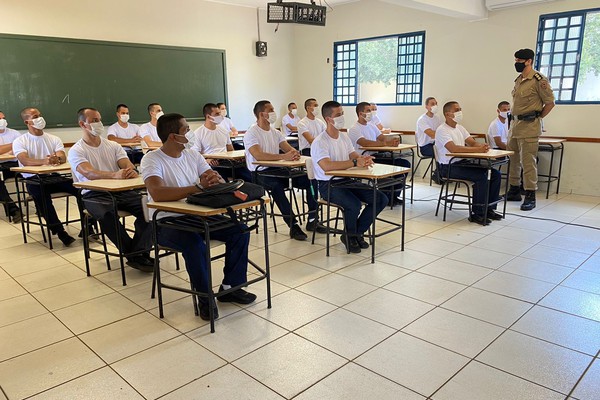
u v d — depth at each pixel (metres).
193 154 2.71
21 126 5.39
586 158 5.38
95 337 2.30
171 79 6.63
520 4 5.48
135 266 3.20
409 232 4.05
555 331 2.27
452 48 6.29
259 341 2.23
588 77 5.28
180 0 6.57
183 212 2.17
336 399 1.78
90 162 3.36
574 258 3.31
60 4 5.50
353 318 2.45
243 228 2.47
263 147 4.06
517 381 1.87
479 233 3.98
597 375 1.90
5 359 2.12
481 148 4.18
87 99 5.86
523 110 4.75
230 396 1.81
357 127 4.73
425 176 6.82
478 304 2.58
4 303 2.73
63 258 3.56
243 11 7.34
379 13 6.97
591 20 5.14
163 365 2.04
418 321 2.40
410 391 1.81
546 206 4.94
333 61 7.72
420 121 6.07
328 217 3.44
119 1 5.98
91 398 1.82
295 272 3.13
